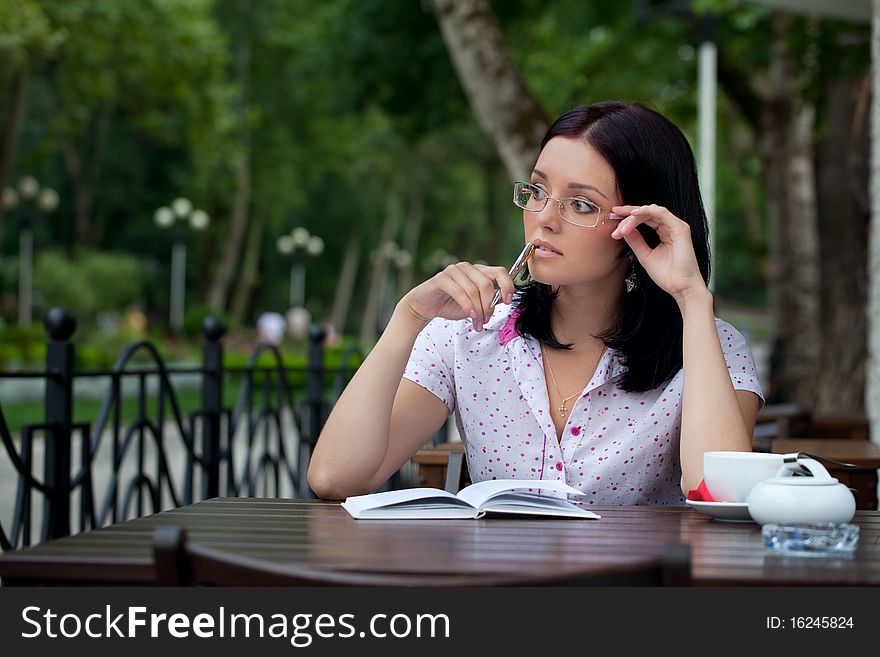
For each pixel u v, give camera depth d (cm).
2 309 4841
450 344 369
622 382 350
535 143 1162
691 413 326
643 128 341
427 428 368
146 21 2922
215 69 3123
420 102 2003
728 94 1791
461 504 298
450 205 6384
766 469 292
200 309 4181
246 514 298
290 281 6781
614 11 1991
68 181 5294
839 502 264
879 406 731
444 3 1180
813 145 1426
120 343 3281
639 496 354
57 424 468
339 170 5438
